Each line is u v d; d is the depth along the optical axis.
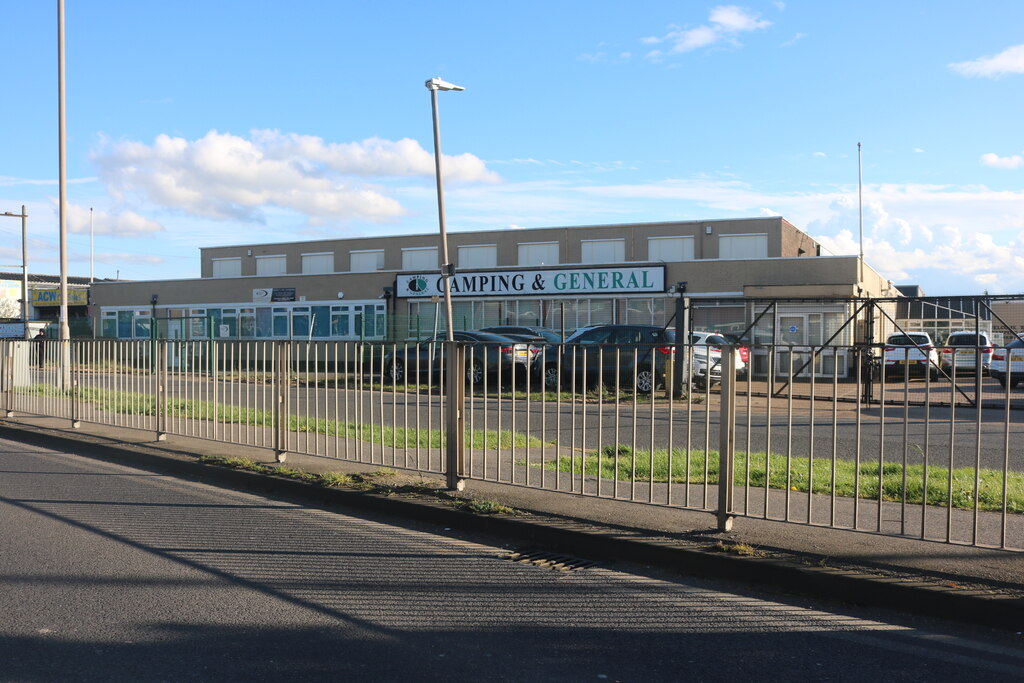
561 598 5.27
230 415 10.36
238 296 40.97
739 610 5.08
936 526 6.45
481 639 4.53
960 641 4.59
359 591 5.35
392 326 34.72
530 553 6.34
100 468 9.78
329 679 3.96
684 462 9.22
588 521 6.66
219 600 5.10
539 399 7.71
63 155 18.42
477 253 42.25
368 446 9.82
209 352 10.58
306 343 9.39
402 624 4.75
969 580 5.16
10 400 13.95
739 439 12.10
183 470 9.51
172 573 5.64
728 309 31.61
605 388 9.16
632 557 6.05
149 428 11.45
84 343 12.48
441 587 5.46
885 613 5.03
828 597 5.26
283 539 6.61
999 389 17.69
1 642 4.38
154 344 11.24
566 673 4.08
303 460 9.52
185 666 4.09
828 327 29.81
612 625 4.79
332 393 9.32
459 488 7.86
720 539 6.11
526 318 34.97
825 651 4.41
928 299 17.84
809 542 6.01
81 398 12.52
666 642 4.53
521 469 8.76
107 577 5.52
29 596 5.13
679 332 18.80
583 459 7.23
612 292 33.53
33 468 9.73
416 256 43.69
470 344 7.93
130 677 3.96
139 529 6.84
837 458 10.30
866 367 17.05
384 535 6.81
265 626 4.67
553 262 40.66
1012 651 4.44
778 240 37.34
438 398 8.12
